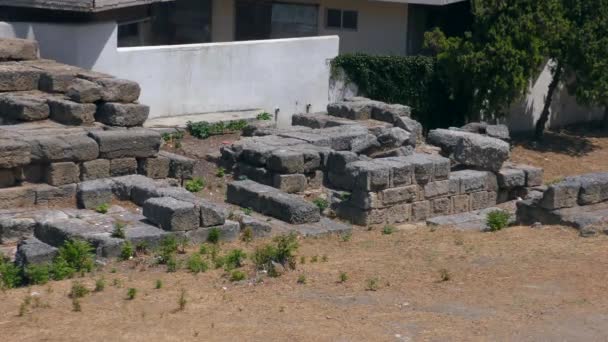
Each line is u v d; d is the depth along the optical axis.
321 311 10.40
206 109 22.22
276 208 15.63
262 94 23.03
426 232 14.90
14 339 9.55
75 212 14.90
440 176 16.97
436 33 23.69
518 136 25.16
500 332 9.71
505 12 22.89
